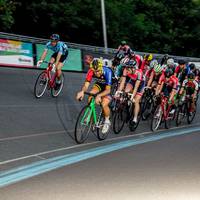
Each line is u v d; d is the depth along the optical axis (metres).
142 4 57.97
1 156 8.69
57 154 9.30
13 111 12.95
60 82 15.86
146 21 55.75
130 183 7.20
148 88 14.32
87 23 44.19
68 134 11.50
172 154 9.84
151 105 15.40
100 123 11.04
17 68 21.84
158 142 11.48
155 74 14.29
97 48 31.83
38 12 40.91
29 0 40.22
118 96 11.76
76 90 18.70
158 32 56.41
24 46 22.56
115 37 48.50
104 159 9.02
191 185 7.22
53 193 6.54
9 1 38.31
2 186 6.80
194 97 15.84
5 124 11.48
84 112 10.39
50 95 16.22
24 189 6.70
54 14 41.94
